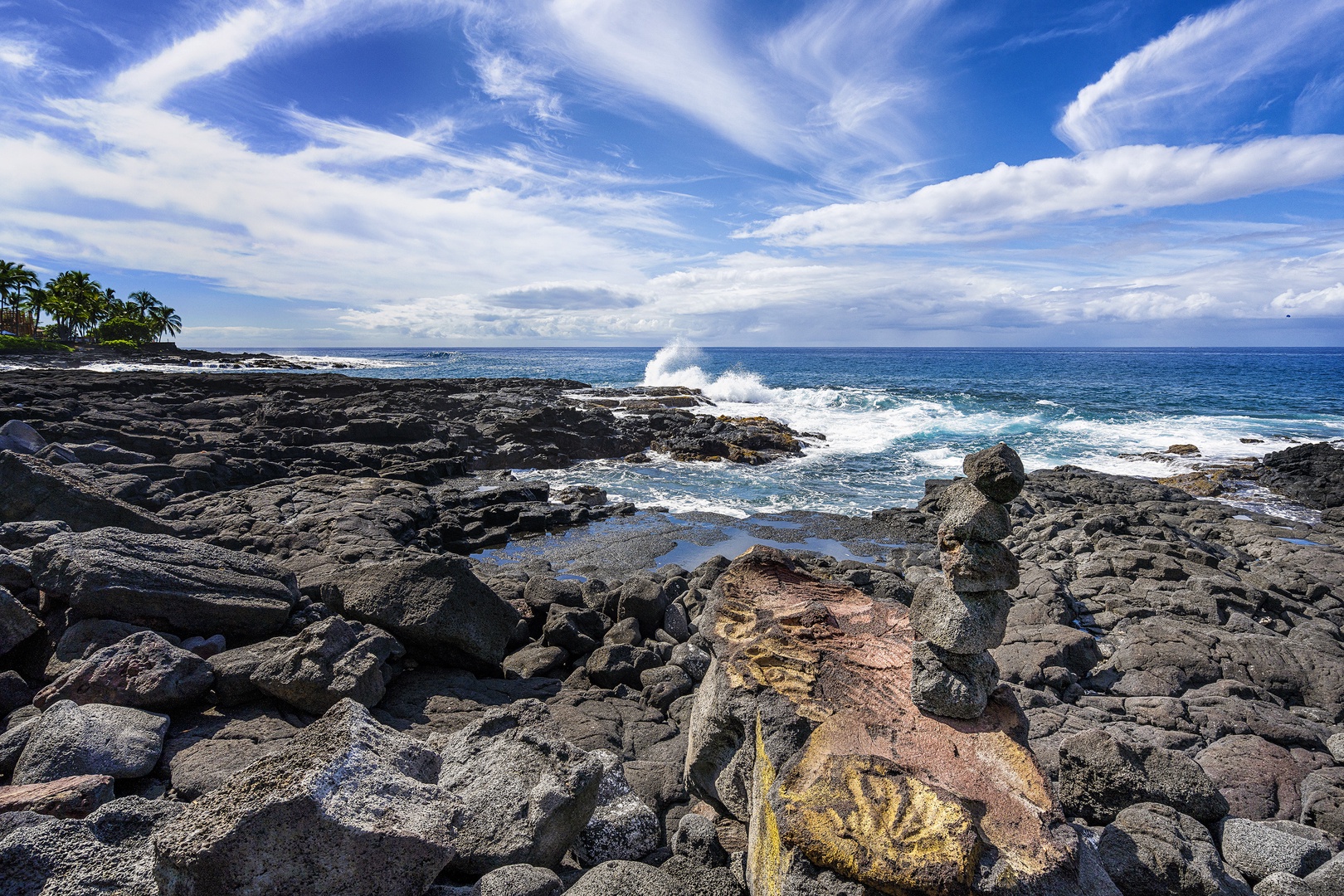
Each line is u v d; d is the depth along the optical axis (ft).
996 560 12.14
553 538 53.21
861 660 14.57
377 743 13.92
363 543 39.52
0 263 248.52
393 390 118.21
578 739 21.45
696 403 129.59
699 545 51.47
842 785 11.09
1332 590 39.37
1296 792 20.36
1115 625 34.47
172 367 225.35
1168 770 16.80
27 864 11.34
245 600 24.63
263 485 54.75
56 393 86.38
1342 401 132.67
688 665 26.27
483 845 13.52
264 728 19.12
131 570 23.00
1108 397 141.69
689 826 14.52
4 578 23.71
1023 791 11.48
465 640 25.34
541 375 226.79
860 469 81.25
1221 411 118.73
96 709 17.31
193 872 10.42
